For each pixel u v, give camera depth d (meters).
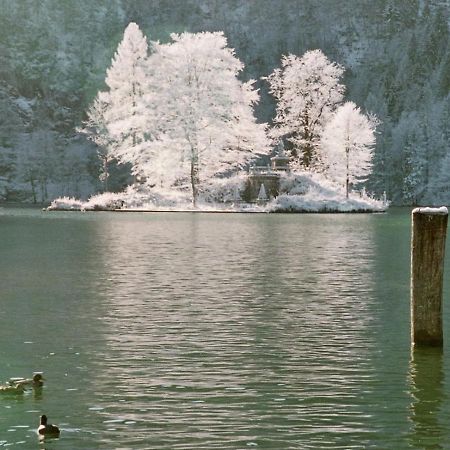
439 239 19.19
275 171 126.12
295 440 12.98
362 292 29.75
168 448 12.63
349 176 127.44
